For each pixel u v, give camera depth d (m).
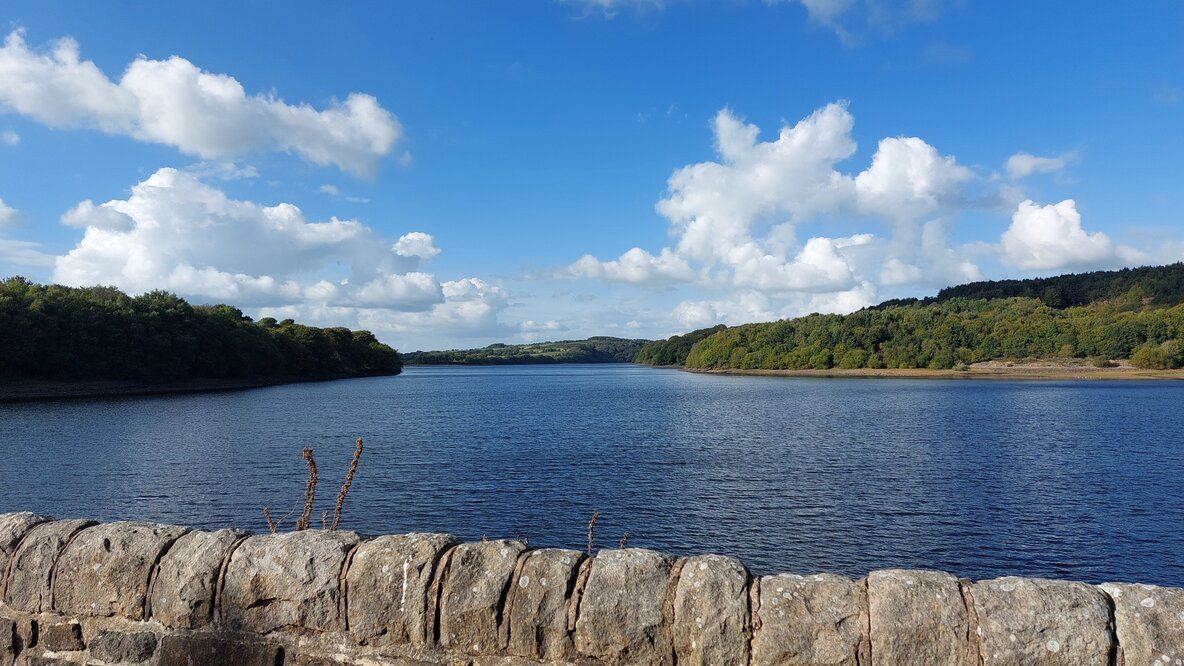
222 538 3.90
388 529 19.03
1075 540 18.14
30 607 3.98
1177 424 45.34
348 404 66.94
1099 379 117.19
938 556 16.92
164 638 3.79
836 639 3.11
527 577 3.44
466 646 3.43
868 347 151.38
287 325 131.75
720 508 21.34
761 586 3.31
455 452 33.12
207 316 91.81
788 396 80.00
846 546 17.66
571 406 65.12
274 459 30.73
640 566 3.42
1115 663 2.95
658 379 142.38
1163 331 123.06
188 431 41.50
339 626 3.58
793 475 26.91
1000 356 136.75
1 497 23.00
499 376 171.75
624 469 28.19
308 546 3.75
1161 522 19.77
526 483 25.14
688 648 3.23
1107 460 30.66
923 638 3.05
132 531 4.03
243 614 3.69
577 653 3.33
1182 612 3.00
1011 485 24.97
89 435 38.91
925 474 27.09
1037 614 3.03
